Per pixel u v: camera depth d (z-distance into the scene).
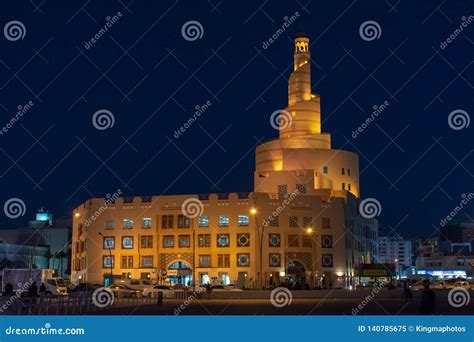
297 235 97.56
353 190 113.44
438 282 106.81
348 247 102.44
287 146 112.62
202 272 97.25
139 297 72.06
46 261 150.88
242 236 96.50
